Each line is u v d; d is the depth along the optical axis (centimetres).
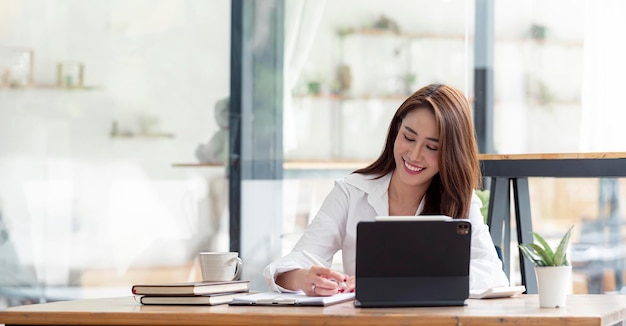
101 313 219
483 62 521
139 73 493
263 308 226
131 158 492
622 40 517
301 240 297
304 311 217
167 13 496
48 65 480
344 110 516
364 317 206
